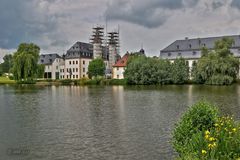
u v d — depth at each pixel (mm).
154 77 97688
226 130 10188
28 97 50844
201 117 12891
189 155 9094
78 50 152250
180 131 12586
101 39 163375
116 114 29219
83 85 100750
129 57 126062
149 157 15109
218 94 51906
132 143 17672
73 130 21500
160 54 135750
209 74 85625
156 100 43281
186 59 128375
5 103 40719
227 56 86312
